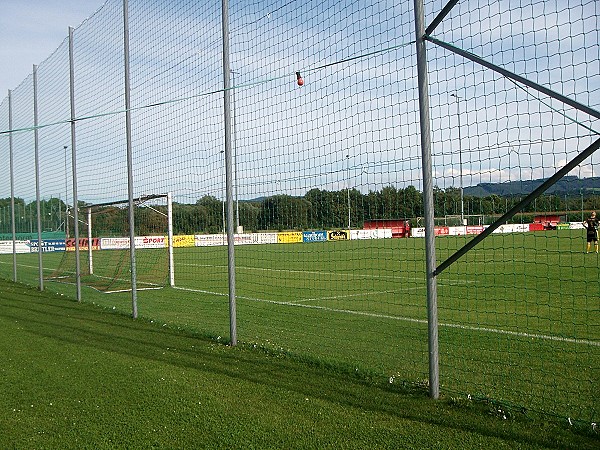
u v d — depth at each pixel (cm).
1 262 2648
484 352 653
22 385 558
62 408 488
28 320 957
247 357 662
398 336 756
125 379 574
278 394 515
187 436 420
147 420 455
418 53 508
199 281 1612
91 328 873
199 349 710
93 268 1870
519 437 403
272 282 1544
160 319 950
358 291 1276
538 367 583
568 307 955
